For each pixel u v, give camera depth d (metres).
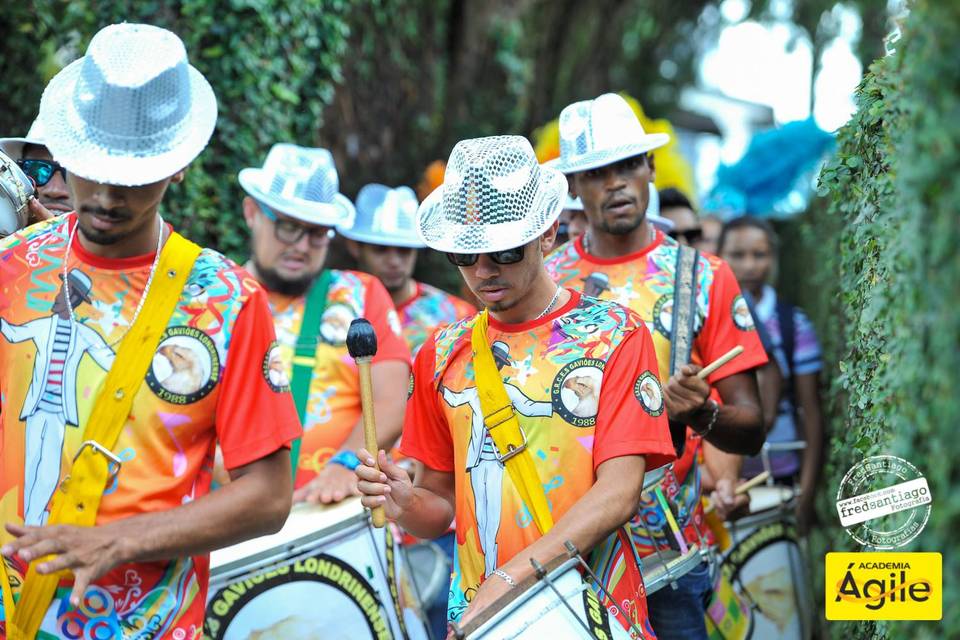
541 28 11.12
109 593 2.65
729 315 3.72
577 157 3.77
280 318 4.42
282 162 4.41
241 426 2.71
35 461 2.65
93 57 2.60
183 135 2.63
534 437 2.81
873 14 11.05
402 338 4.54
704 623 3.66
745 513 4.31
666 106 17.72
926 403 2.02
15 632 2.63
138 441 2.65
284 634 3.47
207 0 5.11
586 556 2.88
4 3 4.99
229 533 2.67
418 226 2.92
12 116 5.08
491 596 2.59
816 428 5.31
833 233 4.64
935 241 1.87
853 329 3.34
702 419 3.43
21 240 2.76
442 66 9.41
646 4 14.24
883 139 2.71
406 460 4.54
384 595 3.69
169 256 2.71
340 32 5.96
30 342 2.68
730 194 8.43
